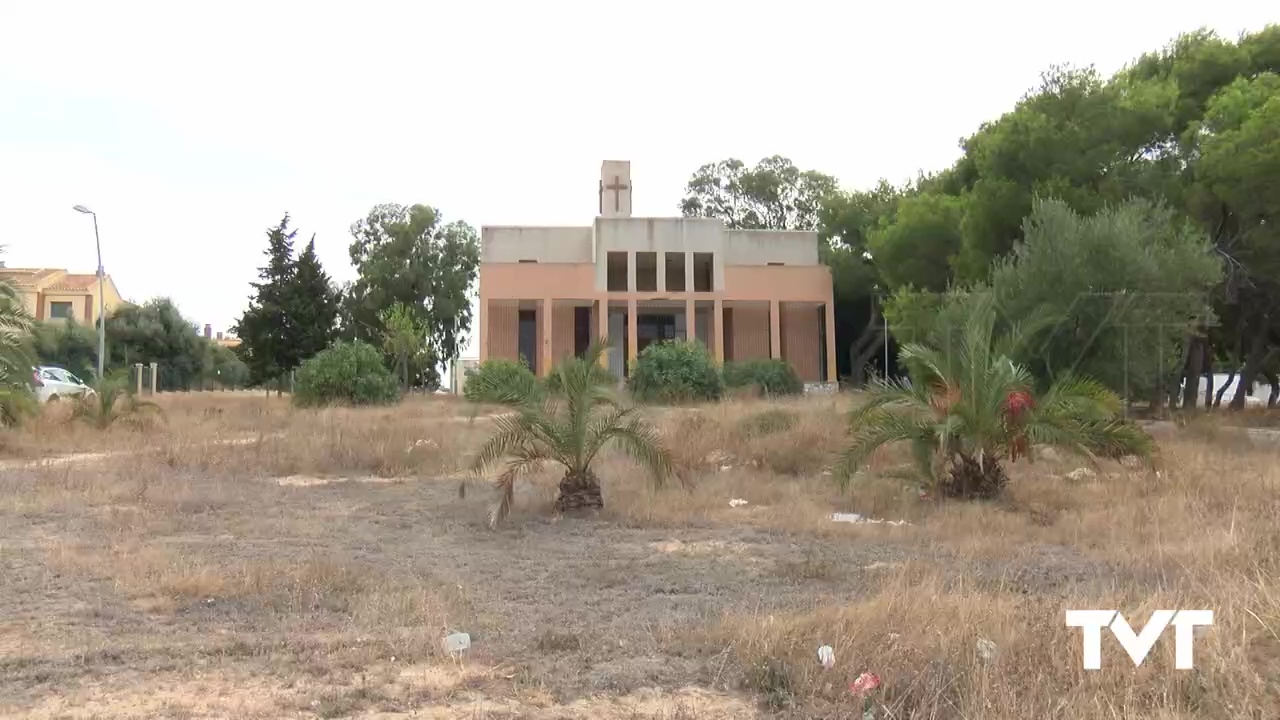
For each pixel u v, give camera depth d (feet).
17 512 36.45
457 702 15.83
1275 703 15.20
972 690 15.37
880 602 20.51
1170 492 39.06
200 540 32.09
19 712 15.23
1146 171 84.12
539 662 17.99
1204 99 92.68
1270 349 111.86
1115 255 65.10
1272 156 72.64
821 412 65.72
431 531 34.55
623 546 31.73
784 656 17.62
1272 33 93.04
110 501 39.75
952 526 34.09
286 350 167.84
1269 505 34.96
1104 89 87.10
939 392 41.55
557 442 37.81
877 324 150.10
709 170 207.41
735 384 120.67
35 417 65.98
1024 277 66.95
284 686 16.51
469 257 216.74
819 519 36.11
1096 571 26.45
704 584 25.84
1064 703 14.73
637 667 17.66
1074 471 47.44
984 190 87.97
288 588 24.38
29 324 65.77
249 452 55.16
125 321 189.06
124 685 16.60
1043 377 66.33
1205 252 70.18
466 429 64.13
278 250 171.53
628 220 140.87
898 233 112.16
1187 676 15.96
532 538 33.24
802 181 204.54
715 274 141.49
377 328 204.03
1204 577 23.40
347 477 50.37
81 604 22.99
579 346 152.97
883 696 15.48
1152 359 67.77
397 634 19.88
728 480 45.91
